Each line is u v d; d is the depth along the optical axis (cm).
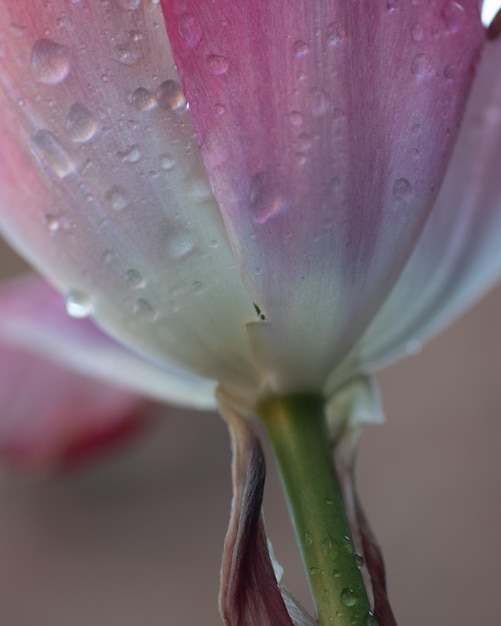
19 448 33
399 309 21
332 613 19
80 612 53
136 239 20
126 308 20
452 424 53
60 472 34
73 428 33
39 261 21
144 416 34
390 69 19
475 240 22
